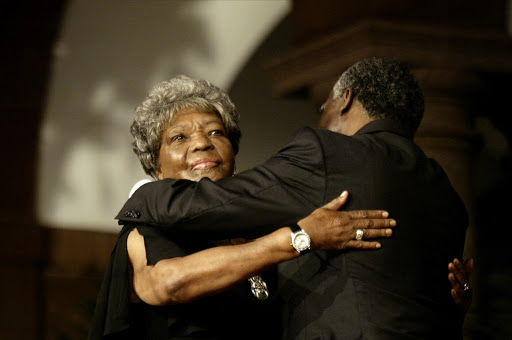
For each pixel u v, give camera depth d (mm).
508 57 9359
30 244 12195
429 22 9219
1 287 12008
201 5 12633
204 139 4633
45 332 12055
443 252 4203
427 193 4215
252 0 12734
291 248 3982
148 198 4316
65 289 12172
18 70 12273
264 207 4062
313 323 4004
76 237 12406
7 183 12250
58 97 12438
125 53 12562
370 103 4414
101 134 12617
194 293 4062
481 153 11516
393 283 3998
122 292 4215
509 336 7629
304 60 9953
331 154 4109
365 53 9141
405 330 3934
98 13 12344
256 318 4363
